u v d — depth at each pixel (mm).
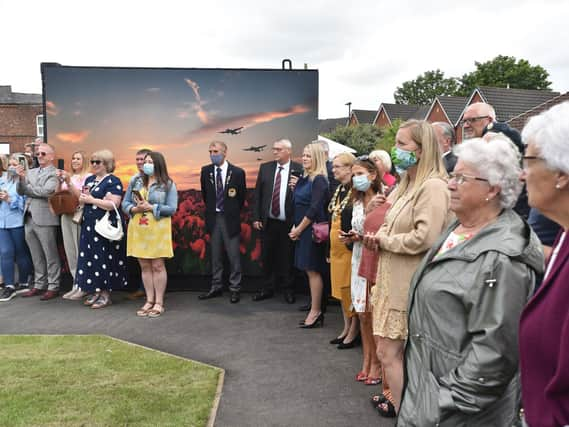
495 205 2053
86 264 6523
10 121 33812
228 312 6441
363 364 4660
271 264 7027
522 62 68750
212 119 7527
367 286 4113
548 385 1412
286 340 5359
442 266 2006
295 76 7449
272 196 6844
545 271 1675
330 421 3598
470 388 1816
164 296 7309
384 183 4855
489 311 1813
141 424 3445
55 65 7504
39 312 6484
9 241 7207
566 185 1516
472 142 2100
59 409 3660
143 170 6344
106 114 7547
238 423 3555
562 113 1515
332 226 4957
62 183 6914
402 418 2088
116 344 5199
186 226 7598
